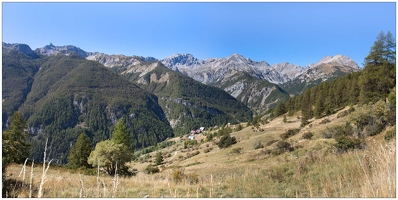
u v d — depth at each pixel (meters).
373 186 5.16
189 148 97.75
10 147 9.95
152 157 106.69
